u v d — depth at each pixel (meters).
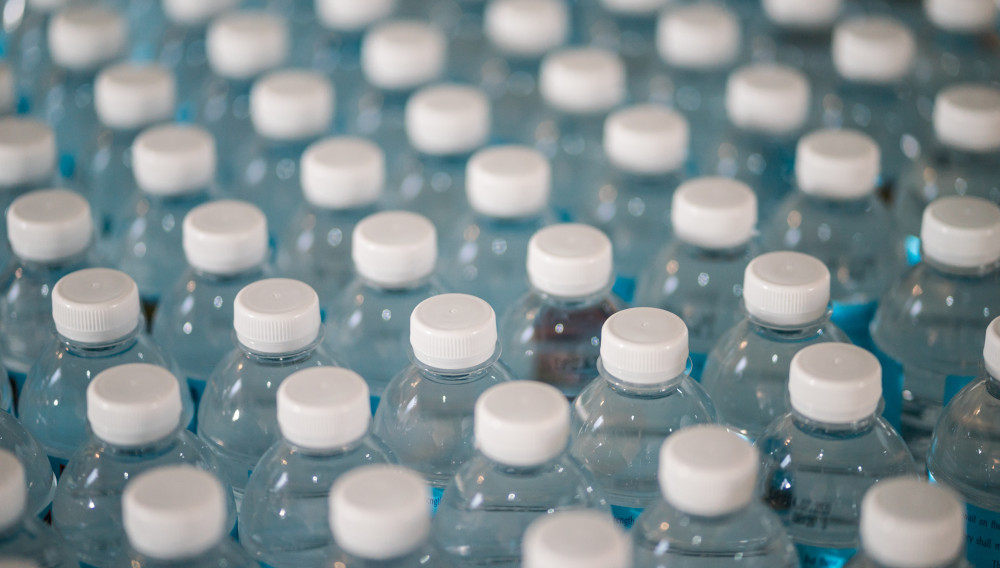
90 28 1.03
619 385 0.75
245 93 1.05
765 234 0.93
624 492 0.77
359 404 0.72
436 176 0.98
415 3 1.24
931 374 0.84
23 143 0.90
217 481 0.69
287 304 0.77
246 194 0.99
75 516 0.75
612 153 0.93
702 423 0.77
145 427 0.72
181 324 0.86
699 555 0.71
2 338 0.87
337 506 0.68
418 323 0.75
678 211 0.85
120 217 0.95
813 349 0.74
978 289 0.83
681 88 1.07
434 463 0.78
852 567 0.70
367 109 1.06
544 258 0.80
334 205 0.89
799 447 0.75
